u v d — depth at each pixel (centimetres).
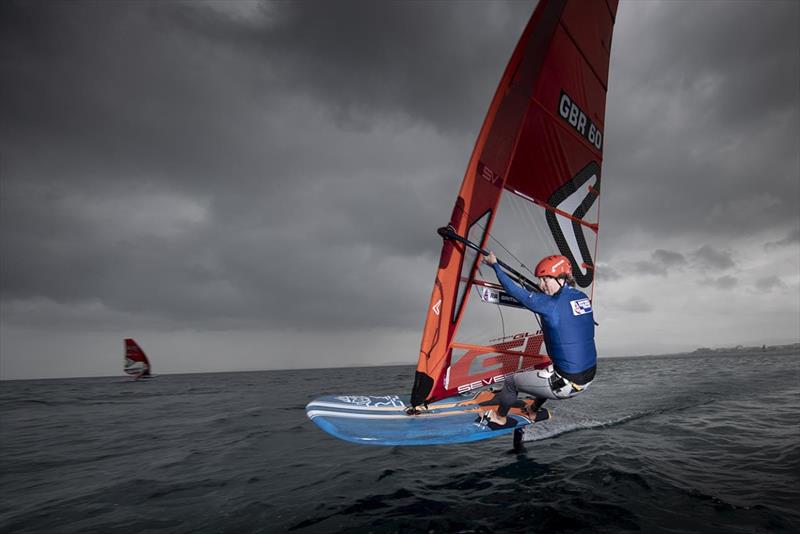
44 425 942
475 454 462
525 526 268
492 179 419
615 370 2909
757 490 319
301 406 1104
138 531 294
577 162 525
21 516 340
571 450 457
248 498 351
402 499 329
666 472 370
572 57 486
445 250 396
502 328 436
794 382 1234
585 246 542
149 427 840
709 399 884
